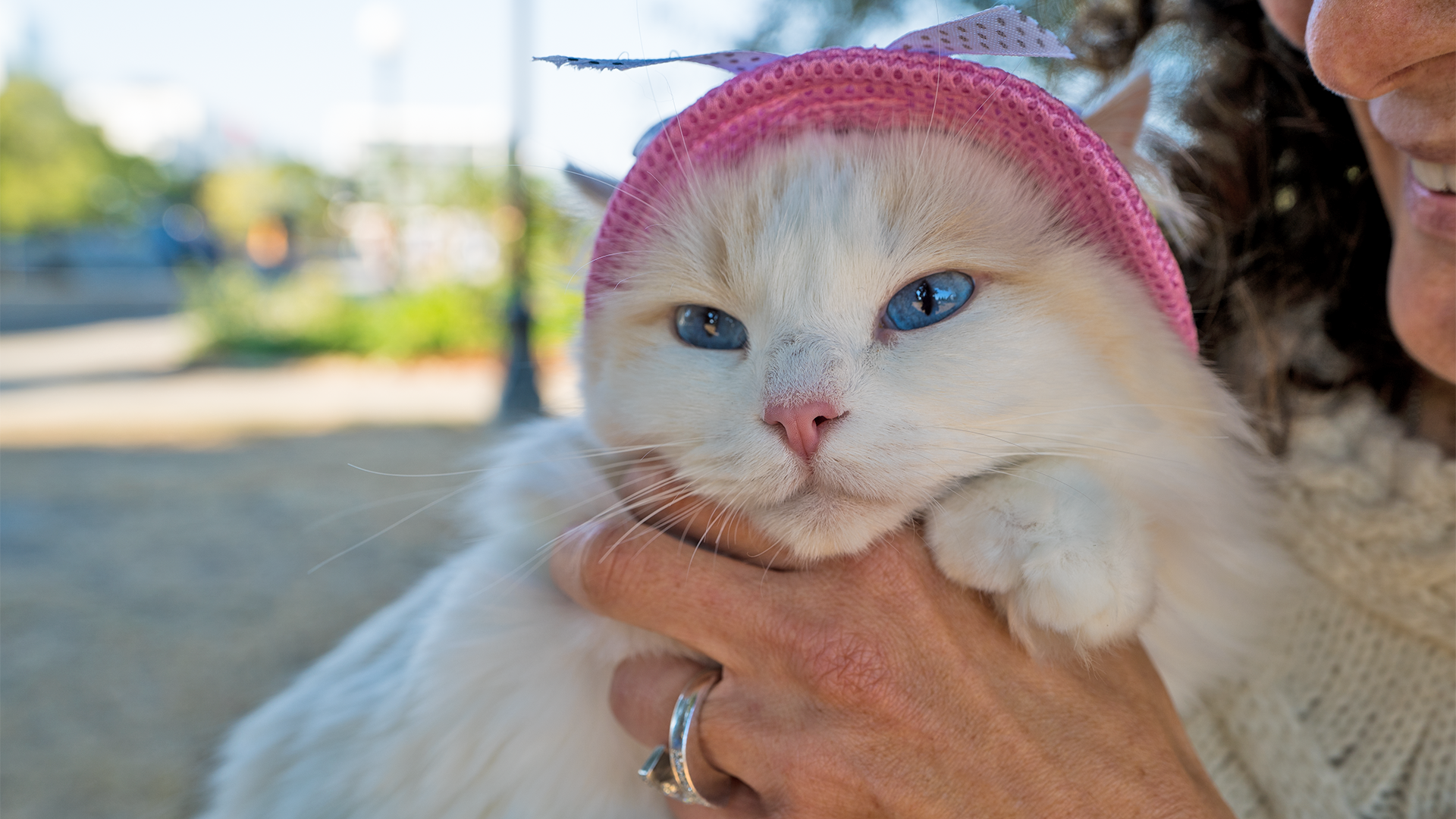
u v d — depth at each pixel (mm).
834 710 250
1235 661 282
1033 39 245
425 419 1629
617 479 292
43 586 883
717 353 278
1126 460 261
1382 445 276
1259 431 292
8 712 653
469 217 3225
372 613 820
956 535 250
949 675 247
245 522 1070
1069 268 265
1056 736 243
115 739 616
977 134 271
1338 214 300
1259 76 312
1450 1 220
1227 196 316
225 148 8906
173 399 1862
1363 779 276
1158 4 337
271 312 2633
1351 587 278
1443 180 243
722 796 261
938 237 263
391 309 2594
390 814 284
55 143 6438
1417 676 273
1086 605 237
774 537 268
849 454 255
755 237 269
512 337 1659
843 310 263
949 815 242
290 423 1590
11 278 6195
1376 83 231
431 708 282
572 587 267
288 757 317
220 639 769
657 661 272
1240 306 304
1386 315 287
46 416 1657
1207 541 272
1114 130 282
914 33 260
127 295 5230
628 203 281
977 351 257
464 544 333
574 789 280
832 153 270
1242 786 283
